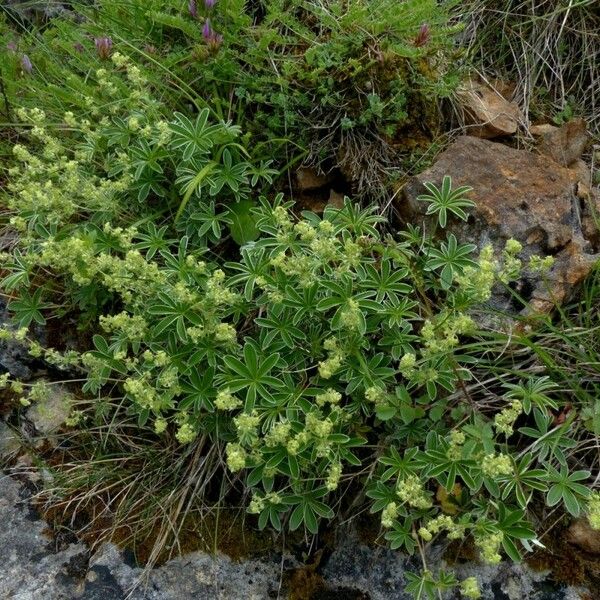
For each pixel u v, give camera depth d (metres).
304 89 0.48
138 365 0.41
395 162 0.47
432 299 0.43
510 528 0.34
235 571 0.39
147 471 0.42
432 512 0.36
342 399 0.40
